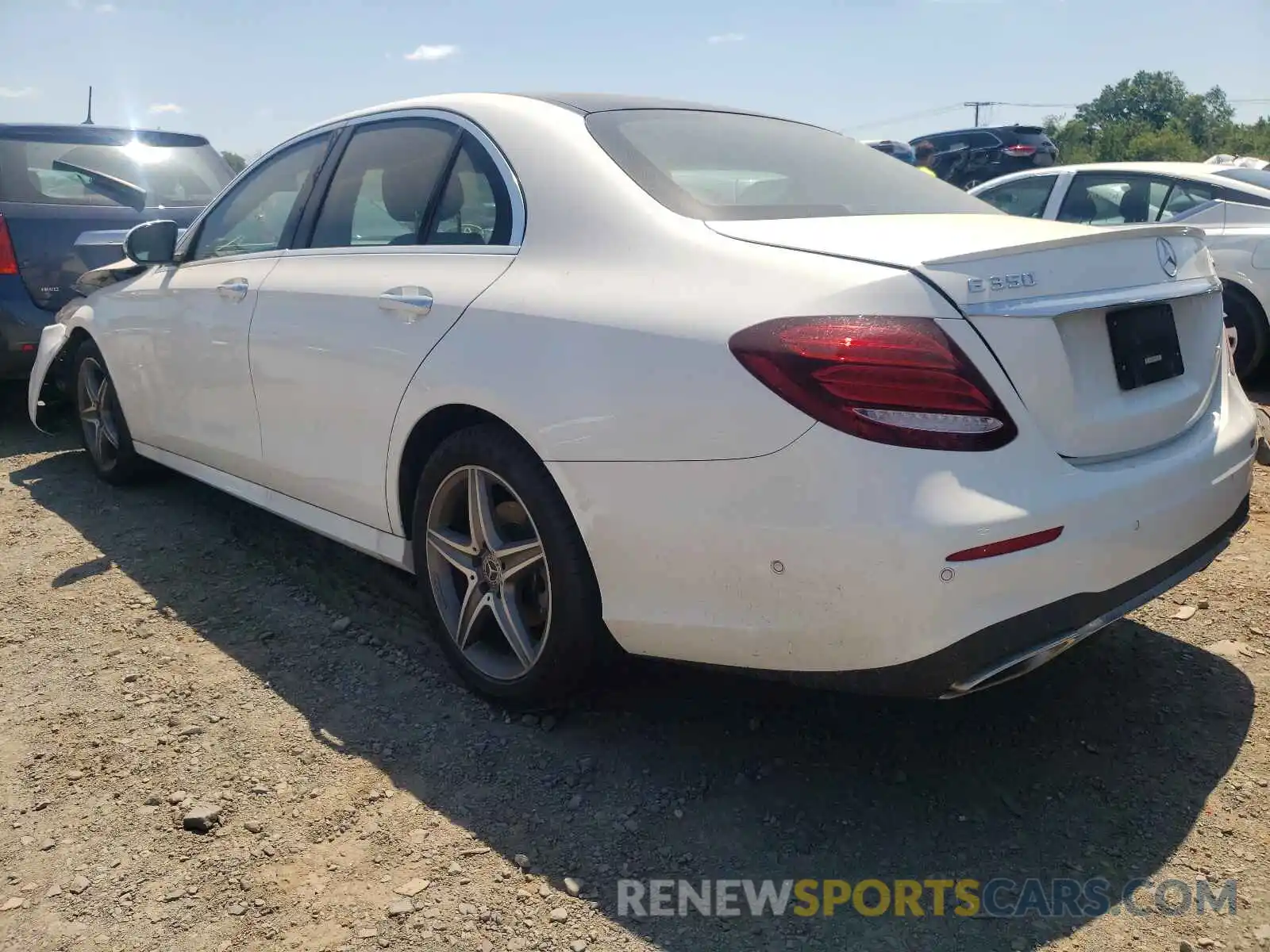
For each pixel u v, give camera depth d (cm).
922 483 202
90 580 390
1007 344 212
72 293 598
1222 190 679
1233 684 299
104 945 208
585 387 241
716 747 275
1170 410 246
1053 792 254
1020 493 207
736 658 230
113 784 261
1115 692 297
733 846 236
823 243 230
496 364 260
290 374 338
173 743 279
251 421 366
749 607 222
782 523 212
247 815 248
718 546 222
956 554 200
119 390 464
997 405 208
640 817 246
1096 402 227
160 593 377
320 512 349
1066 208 771
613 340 238
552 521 256
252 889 223
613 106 308
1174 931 208
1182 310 258
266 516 461
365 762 269
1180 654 317
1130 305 234
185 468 434
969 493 203
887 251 221
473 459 275
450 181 307
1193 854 230
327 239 347
